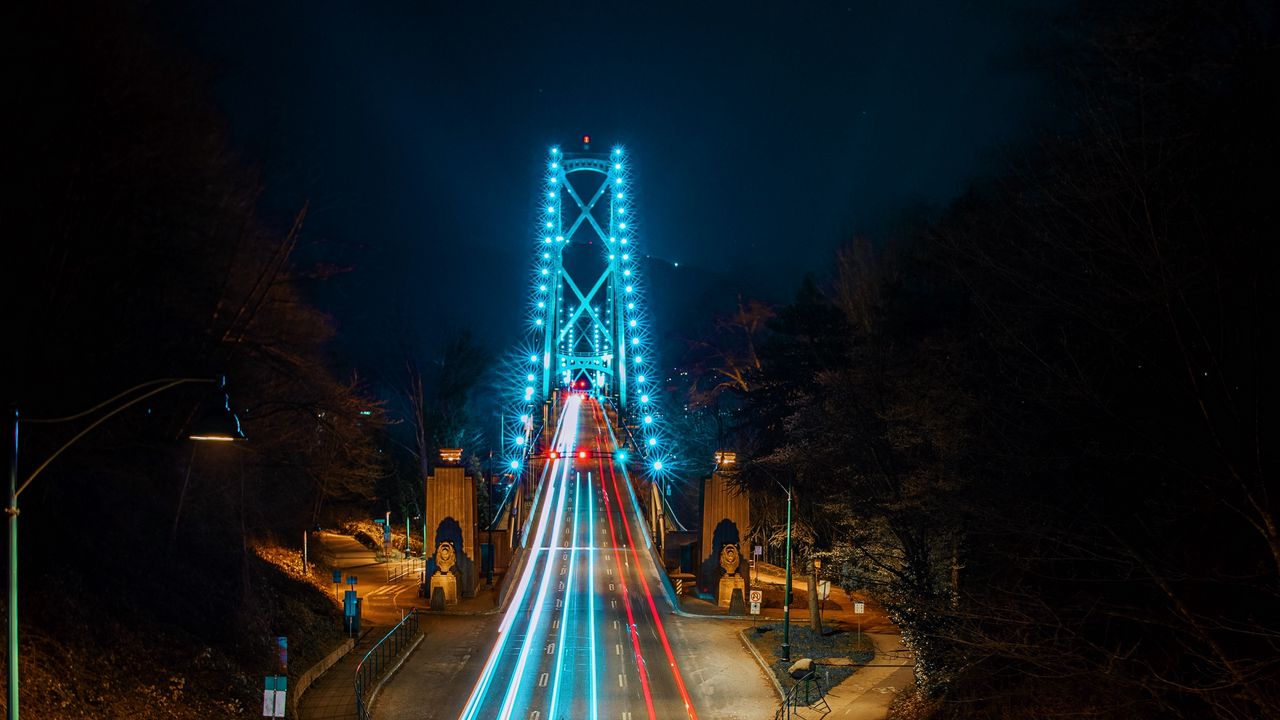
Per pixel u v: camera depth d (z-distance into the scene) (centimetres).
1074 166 1628
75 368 2656
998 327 1886
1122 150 1409
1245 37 1373
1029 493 1780
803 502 4538
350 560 6512
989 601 1700
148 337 2908
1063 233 1586
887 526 3322
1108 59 1503
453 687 3659
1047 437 1789
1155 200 1422
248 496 4778
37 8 2386
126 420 2814
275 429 4153
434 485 5544
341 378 6162
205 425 1408
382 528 7819
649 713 3344
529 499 9050
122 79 2550
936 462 2622
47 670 2234
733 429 5091
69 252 2547
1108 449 1655
